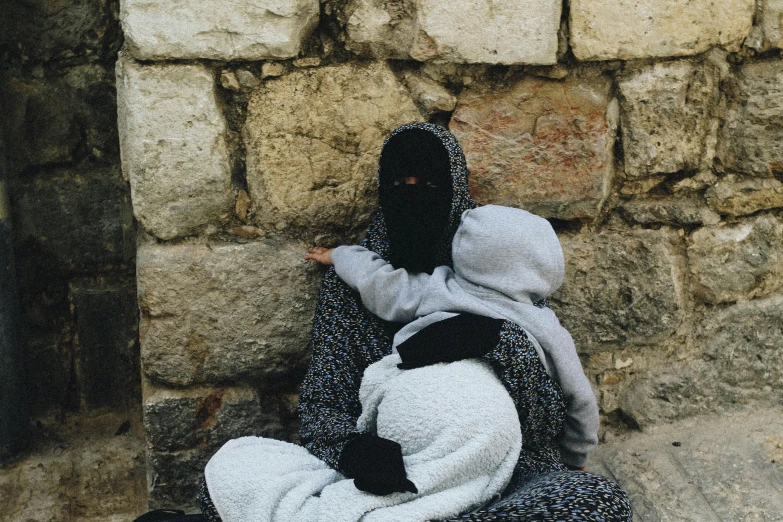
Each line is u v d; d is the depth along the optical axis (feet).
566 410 7.33
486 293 7.08
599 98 8.45
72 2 9.18
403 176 7.66
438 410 6.13
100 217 9.64
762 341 9.04
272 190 8.29
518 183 8.57
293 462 6.64
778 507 7.89
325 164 8.35
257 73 8.02
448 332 6.66
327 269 8.46
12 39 9.11
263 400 8.71
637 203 8.81
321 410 7.25
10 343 8.96
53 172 9.46
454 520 5.77
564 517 5.78
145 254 8.13
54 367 9.85
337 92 8.20
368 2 8.05
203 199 8.12
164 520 7.32
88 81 9.37
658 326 8.91
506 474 6.25
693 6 8.27
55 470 9.10
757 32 8.47
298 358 8.62
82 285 9.78
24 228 9.48
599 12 8.17
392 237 7.70
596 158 8.54
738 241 8.86
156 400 8.42
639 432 9.04
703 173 8.76
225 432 8.61
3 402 8.95
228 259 8.21
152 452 8.55
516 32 8.14
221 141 8.04
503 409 6.23
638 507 8.09
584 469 7.86
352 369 7.61
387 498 5.92
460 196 7.82
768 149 8.68
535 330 7.03
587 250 8.73
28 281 9.61
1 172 8.73
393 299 7.48
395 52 8.20
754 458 8.43
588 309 8.86
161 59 7.74
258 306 8.38
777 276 9.01
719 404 9.07
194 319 8.29
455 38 8.12
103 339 9.89
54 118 9.35
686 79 8.49
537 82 8.41
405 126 7.88
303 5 7.84
